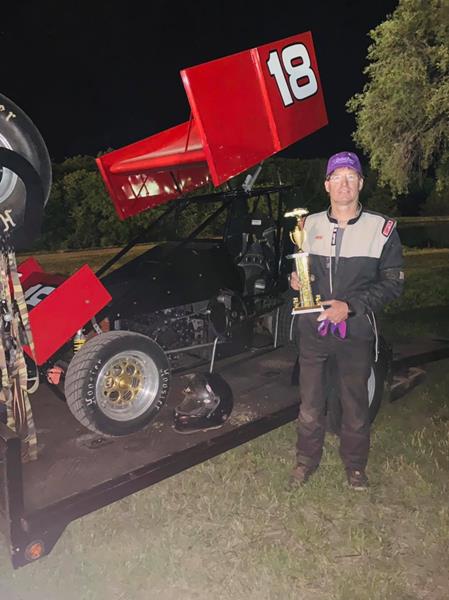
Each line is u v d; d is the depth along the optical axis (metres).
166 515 3.21
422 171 13.22
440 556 2.84
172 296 4.15
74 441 3.31
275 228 4.90
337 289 3.12
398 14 11.98
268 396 3.96
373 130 12.54
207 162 3.76
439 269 15.60
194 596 2.61
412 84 11.73
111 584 2.68
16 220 2.84
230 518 3.17
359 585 2.64
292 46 4.08
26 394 2.92
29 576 2.74
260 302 4.85
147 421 3.47
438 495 3.37
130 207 4.81
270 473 3.63
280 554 2.84
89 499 2.70
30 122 3.02
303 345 3.31
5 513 2.50
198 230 4.41
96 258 19.39
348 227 3.10
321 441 3.43
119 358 3.38
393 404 4.75
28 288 3.91
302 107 4.17
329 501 3.31
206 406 3.44
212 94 3.54
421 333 7.17
